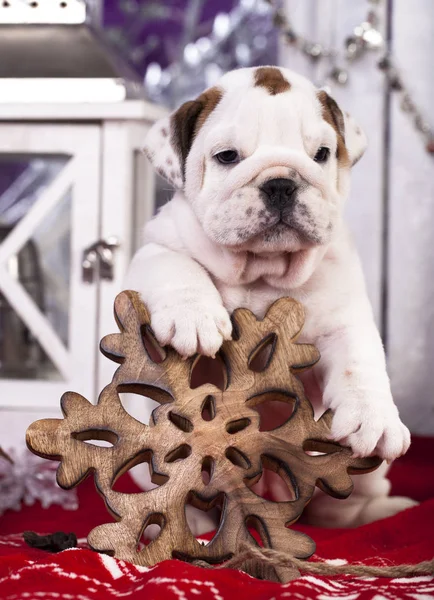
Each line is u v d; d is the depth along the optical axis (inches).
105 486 28.2
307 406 30.0
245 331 30.7
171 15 71.6
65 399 29.0
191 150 33.2
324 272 33.7
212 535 31.2
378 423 29.6
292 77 33.6
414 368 53.4
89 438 29.1
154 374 29.7
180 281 31.4
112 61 43.1
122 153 42.1
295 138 32.0
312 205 31.4
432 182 53.2
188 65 69.7
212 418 29.4
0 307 42.9
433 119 53.2
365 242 53.8
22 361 43.2
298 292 33.5
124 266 42.2
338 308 33.5
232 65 69.9
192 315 30.1
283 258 32.7
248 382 30.0
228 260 32.7
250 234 31.3
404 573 27.2
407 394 53.3
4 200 58.6
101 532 27.8
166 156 33.5
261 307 33.6
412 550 29.7
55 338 42.4
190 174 33.0
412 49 53.2
